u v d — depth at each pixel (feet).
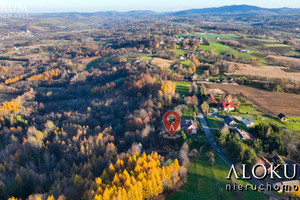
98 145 318.04
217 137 291.38
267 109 392.47
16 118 440.86
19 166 293.02
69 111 489.26
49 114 479.41
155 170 209.97
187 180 227.61
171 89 439.63
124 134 347.77
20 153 315.37
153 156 244.22
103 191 193.26
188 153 266.16
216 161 253.24
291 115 368.68
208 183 221.25
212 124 336.90
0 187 245.45
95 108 483.92
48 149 336.70
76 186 224.74
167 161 238.48
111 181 215.51
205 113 371.76
